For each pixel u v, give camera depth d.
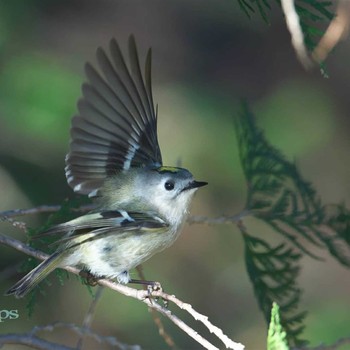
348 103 15.45
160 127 13.33
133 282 7.27
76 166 7.17
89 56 14.74
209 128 13.48
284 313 7.64
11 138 11.83
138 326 12.21
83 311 12.10
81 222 6.72
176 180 7.42
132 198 7.31
